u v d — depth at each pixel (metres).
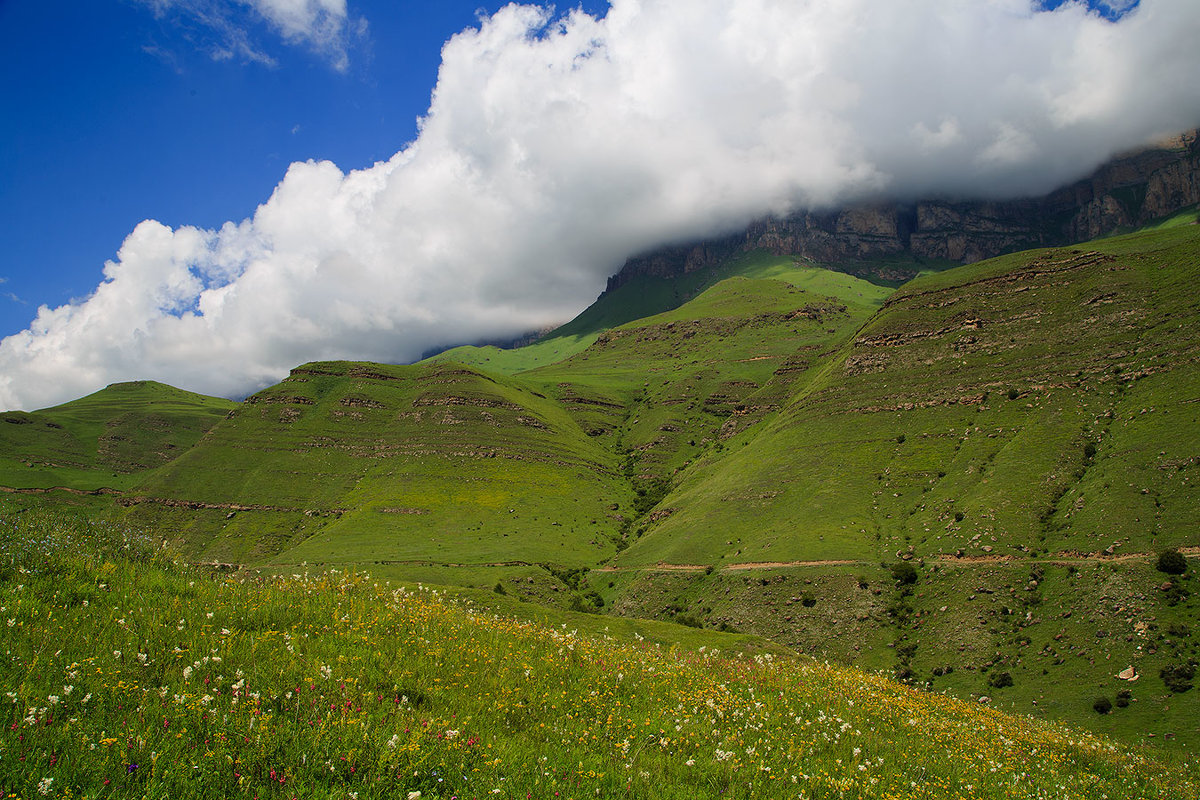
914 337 188.38
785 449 175.00
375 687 11.26
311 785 7.95
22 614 11.41
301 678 10.80
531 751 9.93
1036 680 80.19
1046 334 162.38
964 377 164.25
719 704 14.70
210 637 11.73
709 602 126.88
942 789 12.56
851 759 13.10
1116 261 170.62
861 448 159.00
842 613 107.06
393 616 15.80
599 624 70.62
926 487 137.00
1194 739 61.59
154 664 10.38
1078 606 87.19
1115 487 103.75
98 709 8.81
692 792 9.73
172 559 18.00
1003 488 119.94
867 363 190.38
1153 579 84.00
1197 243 158.25
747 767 11.07
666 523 179.62
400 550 184.38
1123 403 127.75
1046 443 127.56
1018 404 146.62
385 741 9.00
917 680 88.75
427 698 11.29
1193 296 141.50
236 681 10.15
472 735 9.95
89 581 13.97
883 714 17.89
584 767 9.81
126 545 17.45
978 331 178.00
